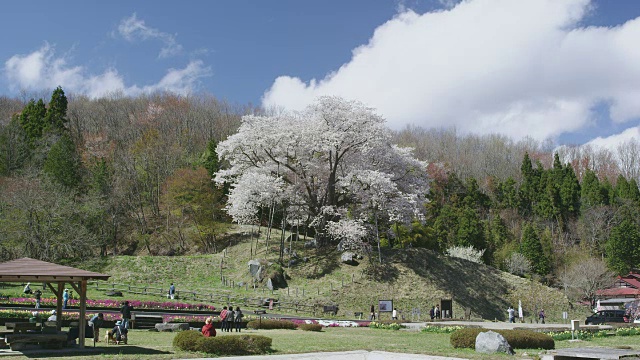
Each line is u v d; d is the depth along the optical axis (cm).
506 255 8656
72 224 6216
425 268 5900
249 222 6294
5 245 5678
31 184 6159
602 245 9525
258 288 5381
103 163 7762
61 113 8819
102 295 4669
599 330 3644
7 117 11206
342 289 5288
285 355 2109
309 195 6088
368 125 5834
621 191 11269
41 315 3114
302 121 5950
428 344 2597
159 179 8812
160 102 13375
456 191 11131
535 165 15838
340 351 2277
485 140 17750
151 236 7731
